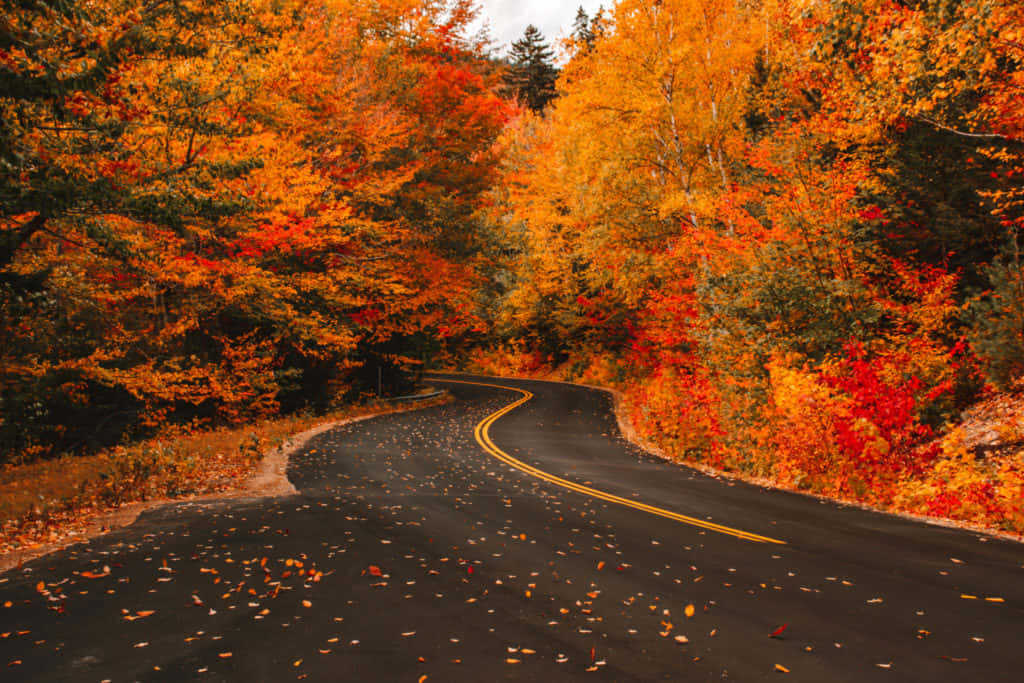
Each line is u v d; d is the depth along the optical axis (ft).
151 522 27.61
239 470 41.65
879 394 36.14
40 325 46.24
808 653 14.58
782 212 46.24
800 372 40.24
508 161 112.68
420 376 126.62
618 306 111.04
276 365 73.67
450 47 82.23
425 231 81.15
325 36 63.26
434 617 16.96
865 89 39.37
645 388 84.33
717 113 62.85
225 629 16.03
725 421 47.44
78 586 19.24
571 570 21.11
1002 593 18.39
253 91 40.29
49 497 32.04
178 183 33.96
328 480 38.65
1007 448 31.40
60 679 13.23
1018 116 31.99
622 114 64.13
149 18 32.14
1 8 22.18
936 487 30.48
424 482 38.01
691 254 61.67
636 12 61.26
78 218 31.78
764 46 61.41
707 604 17.90
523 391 119.14
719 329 51.03
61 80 23.72
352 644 15.16
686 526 27.27
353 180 71.00
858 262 43.24
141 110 32.35
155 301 57.11
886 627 16.03
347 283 72.54
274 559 22.18
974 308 37.65
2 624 16.26
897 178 41.52
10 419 48.60
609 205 67.05
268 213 51.26
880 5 36.47
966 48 30.37
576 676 13.51
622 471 43.45
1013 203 35.22
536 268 125.39
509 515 29.30
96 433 59.93
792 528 26.89
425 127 82.48
